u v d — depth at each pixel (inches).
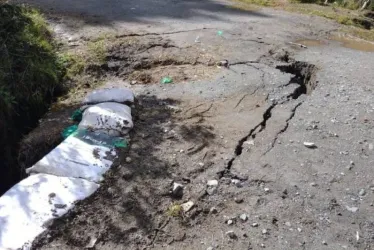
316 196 136.3
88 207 123.1
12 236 110.6
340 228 124.8
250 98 193.3
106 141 151.0
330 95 204.8
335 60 249.8
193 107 182.5
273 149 158.2
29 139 163.3
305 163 151.7
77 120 170.7
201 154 151.3
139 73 215.8
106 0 337.4
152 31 269.3
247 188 137.6
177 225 121.4
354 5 426.0
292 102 194.2
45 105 194.7
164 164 143.9
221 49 248.2
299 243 118.4
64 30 260.5
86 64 217.2
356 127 177.5
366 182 144.7
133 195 129.7
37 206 119.8
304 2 416.2
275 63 235.5
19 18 214.7
